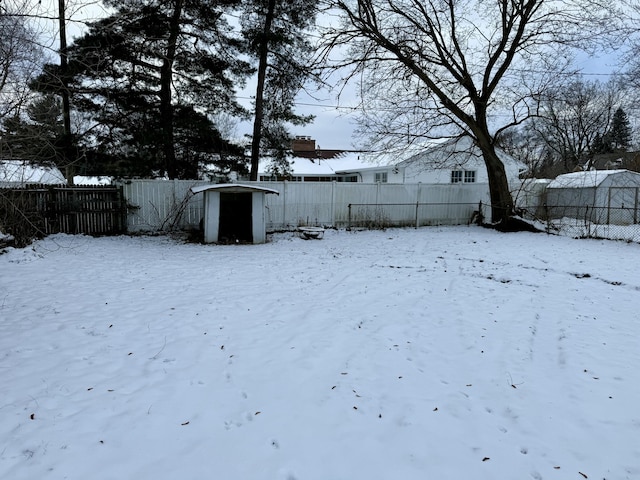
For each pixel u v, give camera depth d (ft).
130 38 37.65
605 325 16.28
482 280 23.89
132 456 8.26
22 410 9.83
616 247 36.11
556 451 8.61
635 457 8.41
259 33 45.34
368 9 44.01
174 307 18.08
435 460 8.30
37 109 20.35
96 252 31.14
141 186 41.91
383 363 12.78
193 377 11.72
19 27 17.15
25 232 31.17
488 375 12.03
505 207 49.34
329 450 8.58
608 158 131.85
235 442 8.79
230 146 45.83
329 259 30.35
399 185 52.60
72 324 15.75
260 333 15.19
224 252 33.06
